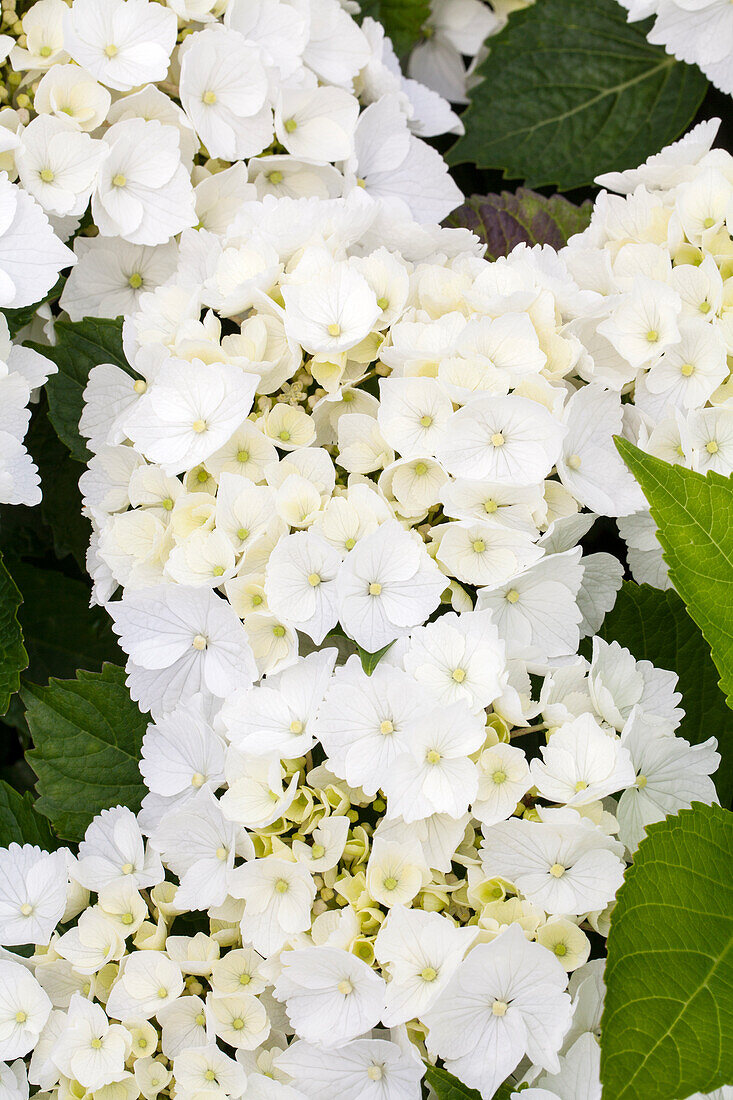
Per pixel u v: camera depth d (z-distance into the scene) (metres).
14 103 1.39
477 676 1.26
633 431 1.34
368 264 1.33
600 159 1.57
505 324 1.30
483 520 1.27
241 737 1.28
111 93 1.40
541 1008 1.24
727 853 1.21
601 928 1.26
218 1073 1.26
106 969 1.30
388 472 1.28
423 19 1.59
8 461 1.34
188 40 1.39
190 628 1.31
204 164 1.44
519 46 1.59
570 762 1.25
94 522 1.37
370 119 1.47
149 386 1.36
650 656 1.33
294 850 1.26
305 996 1.26
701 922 1.20
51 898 1.31
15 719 1.48
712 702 1.33
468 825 1.27
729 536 1.22
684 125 1.56
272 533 1.29
